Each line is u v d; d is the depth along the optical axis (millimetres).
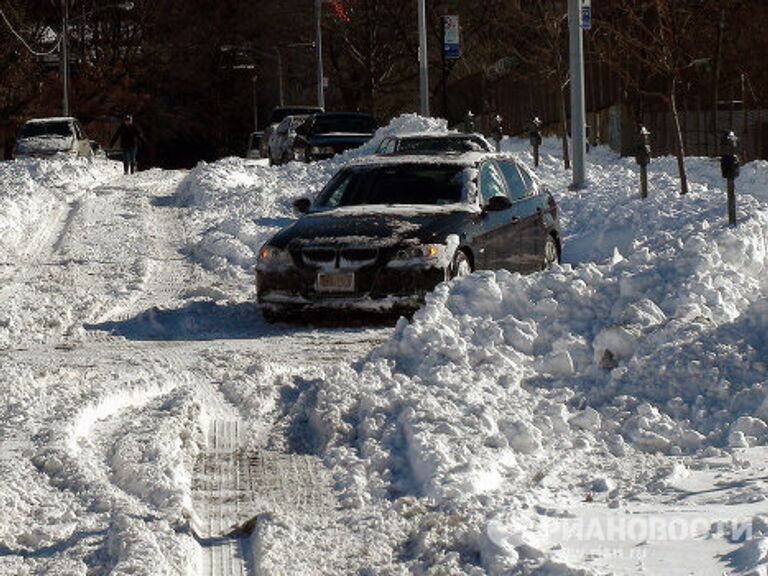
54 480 13883
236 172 51625
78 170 59562
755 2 69375
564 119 72875
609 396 16562
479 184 27375
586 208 38312
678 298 19188
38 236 40781
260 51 145750
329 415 16094
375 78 136375
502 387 17094
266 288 25500
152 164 150000
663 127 68625
